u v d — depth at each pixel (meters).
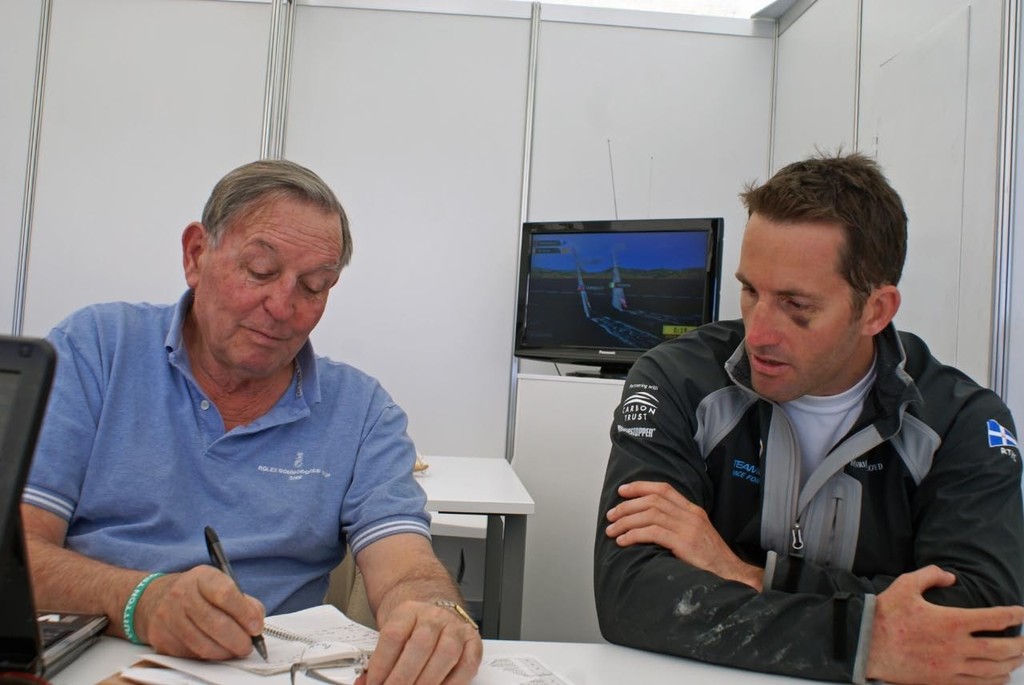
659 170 3.38
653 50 3.39
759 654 0.90
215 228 1.12
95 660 0.80
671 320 2.90
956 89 2.13
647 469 1.16
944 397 1.20
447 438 3.30
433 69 3.35
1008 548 1.06
